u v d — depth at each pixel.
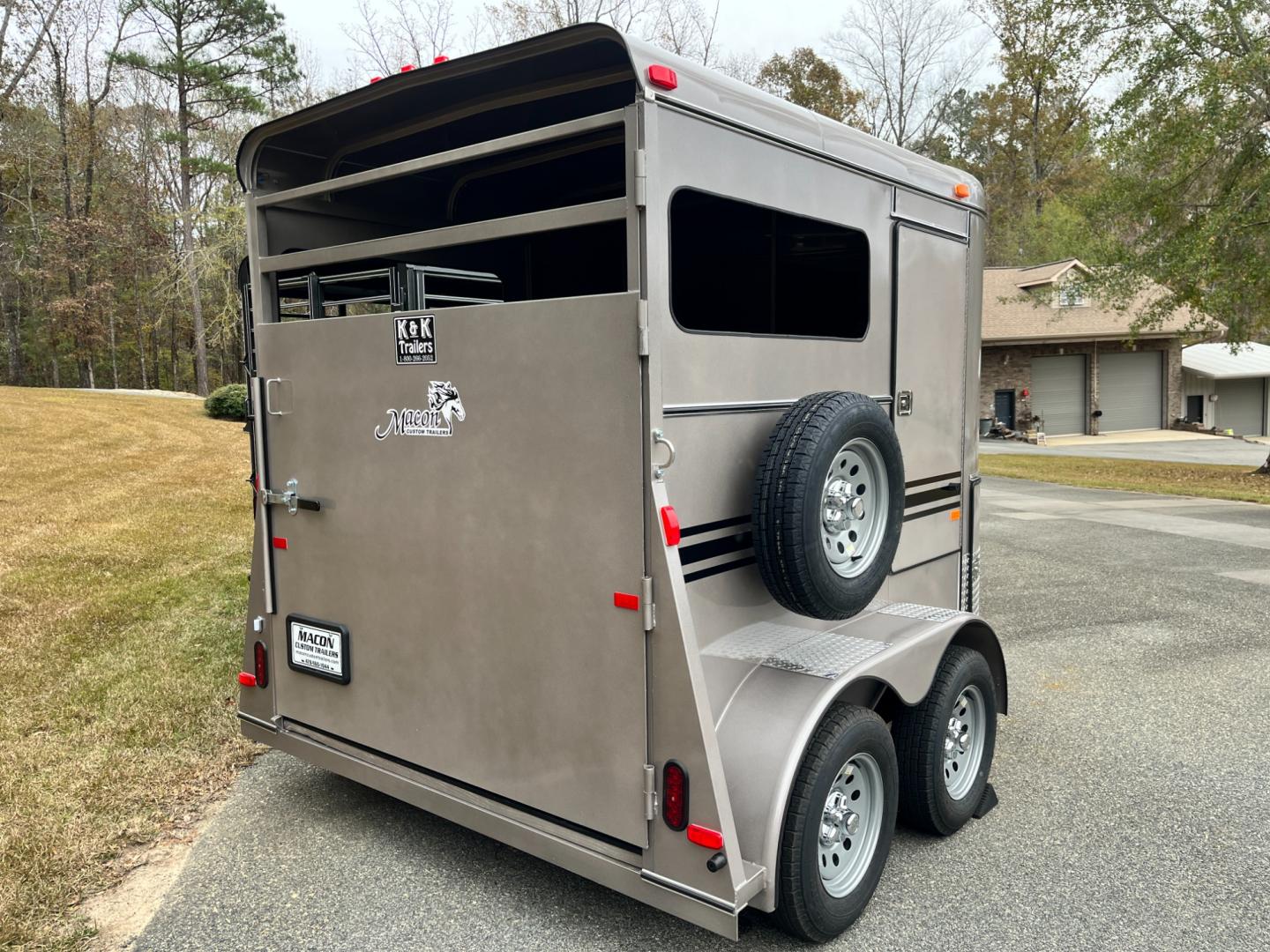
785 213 2.78
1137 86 14.70
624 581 2.30
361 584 2.96
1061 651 5.60
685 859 2.26
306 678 3.20
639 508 2.26
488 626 2.61
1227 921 2.77
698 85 2.38
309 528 3.12
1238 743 4.18
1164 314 15.73
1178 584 7.41
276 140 3.29
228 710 4.33
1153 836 3.31
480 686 2.65
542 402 2.41
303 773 3.81
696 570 2.49
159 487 10.98
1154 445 25.48
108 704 4.37
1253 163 14.47
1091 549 8.95
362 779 3.03
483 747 2.67
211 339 30.33
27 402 20.53
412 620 2.81
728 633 2.64
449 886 2.95
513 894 2.91
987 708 3.39
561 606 2.44
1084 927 2.73
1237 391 31.94
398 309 3.05
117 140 36.00
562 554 2.42
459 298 3.63
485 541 2.59
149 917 2.78
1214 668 5.26
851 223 3.12
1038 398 28.61
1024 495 13.63
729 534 2.60
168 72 31.12
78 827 3.26
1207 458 21.25
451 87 2.91
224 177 31.89
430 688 2.79
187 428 17.81
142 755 3.87
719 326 2.73
